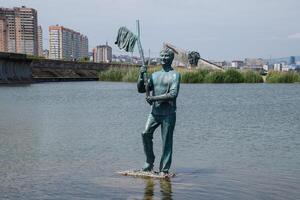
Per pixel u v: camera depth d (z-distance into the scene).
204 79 82.75
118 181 11.62
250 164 14.00
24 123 25.77
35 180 11.87
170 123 11.77
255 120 27.28
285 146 17.48
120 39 12.10
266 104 40.41
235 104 40.34
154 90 11.69
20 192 10.69
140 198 10.12
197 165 13.83
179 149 16.78
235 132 21.62
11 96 50.47
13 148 17.09
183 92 58.03
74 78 105.38
